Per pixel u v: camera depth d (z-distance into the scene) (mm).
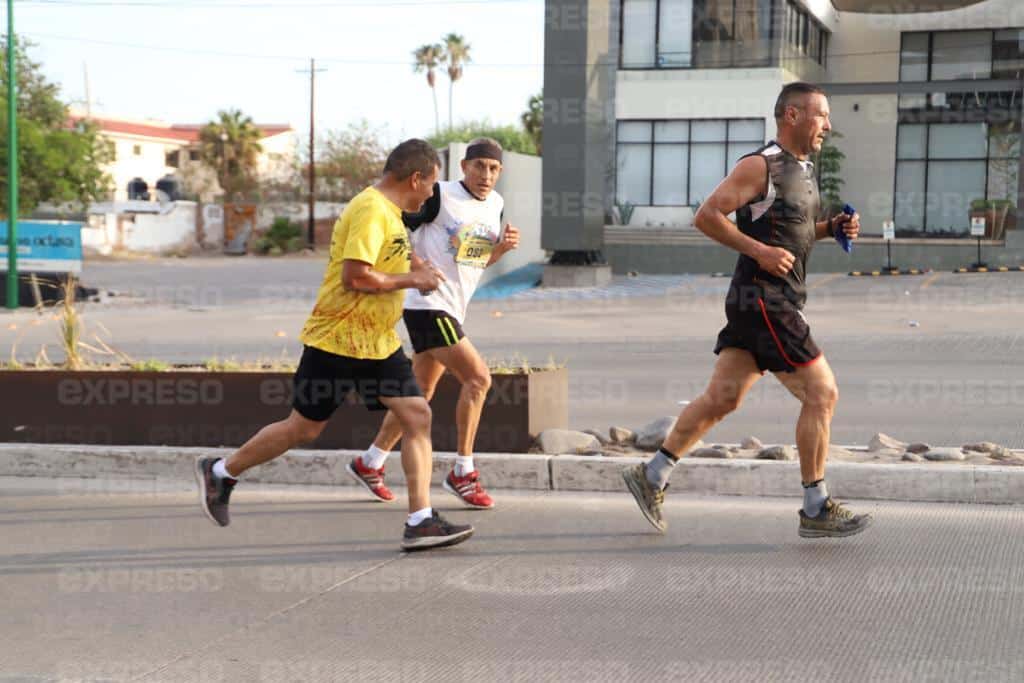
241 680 4469
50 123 61156
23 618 5277
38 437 9008
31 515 7414
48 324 25172
